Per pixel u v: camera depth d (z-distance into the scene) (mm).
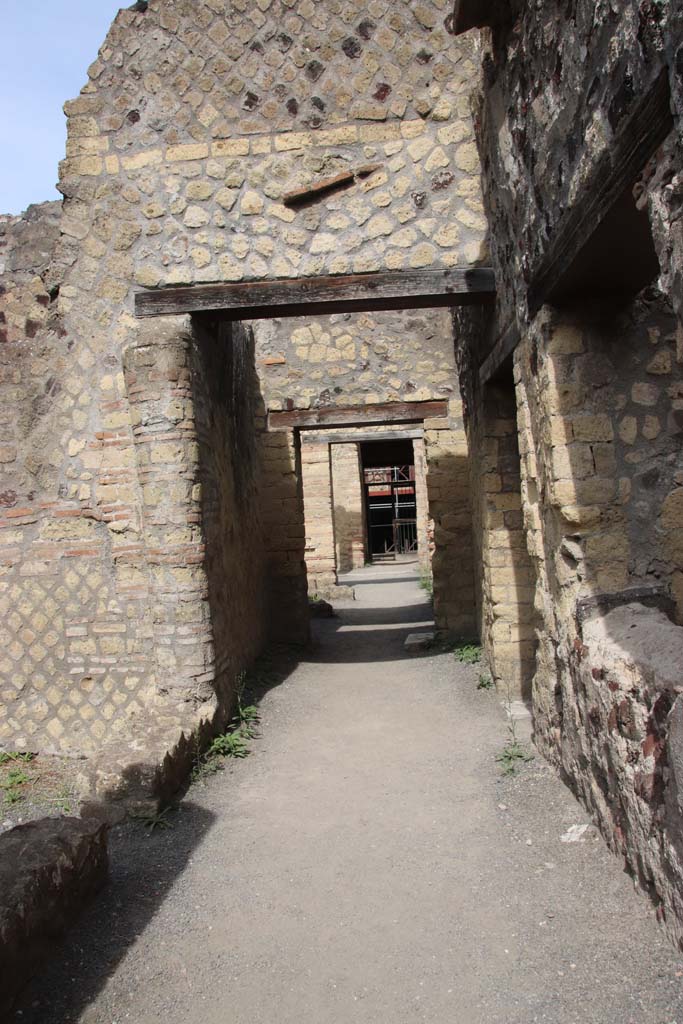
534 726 4730
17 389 5527
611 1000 2391
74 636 5477
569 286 3666
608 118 2764
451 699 6102
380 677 7211
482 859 3412
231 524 6414
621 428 3850
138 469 5285
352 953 2812
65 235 5434
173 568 5141
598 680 3271
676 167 2209
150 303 5332
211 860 3572
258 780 4586
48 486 5508
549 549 4168
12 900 2588
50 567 5508
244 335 7668
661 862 2641
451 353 8828
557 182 3463
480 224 5230
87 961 2775
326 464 14750
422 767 4645
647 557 3805
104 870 3322
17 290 5570
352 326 8945
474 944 2797
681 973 2438
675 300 2275
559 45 3260
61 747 5461
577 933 2766
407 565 21969
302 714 5961
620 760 3010
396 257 5258
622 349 3867
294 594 8969
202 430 5441
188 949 2867
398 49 5305
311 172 5316
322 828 3881
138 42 5391
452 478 8758
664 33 2205
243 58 5355
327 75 5332
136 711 5398
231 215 5324
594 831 3451
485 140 4867
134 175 5387
